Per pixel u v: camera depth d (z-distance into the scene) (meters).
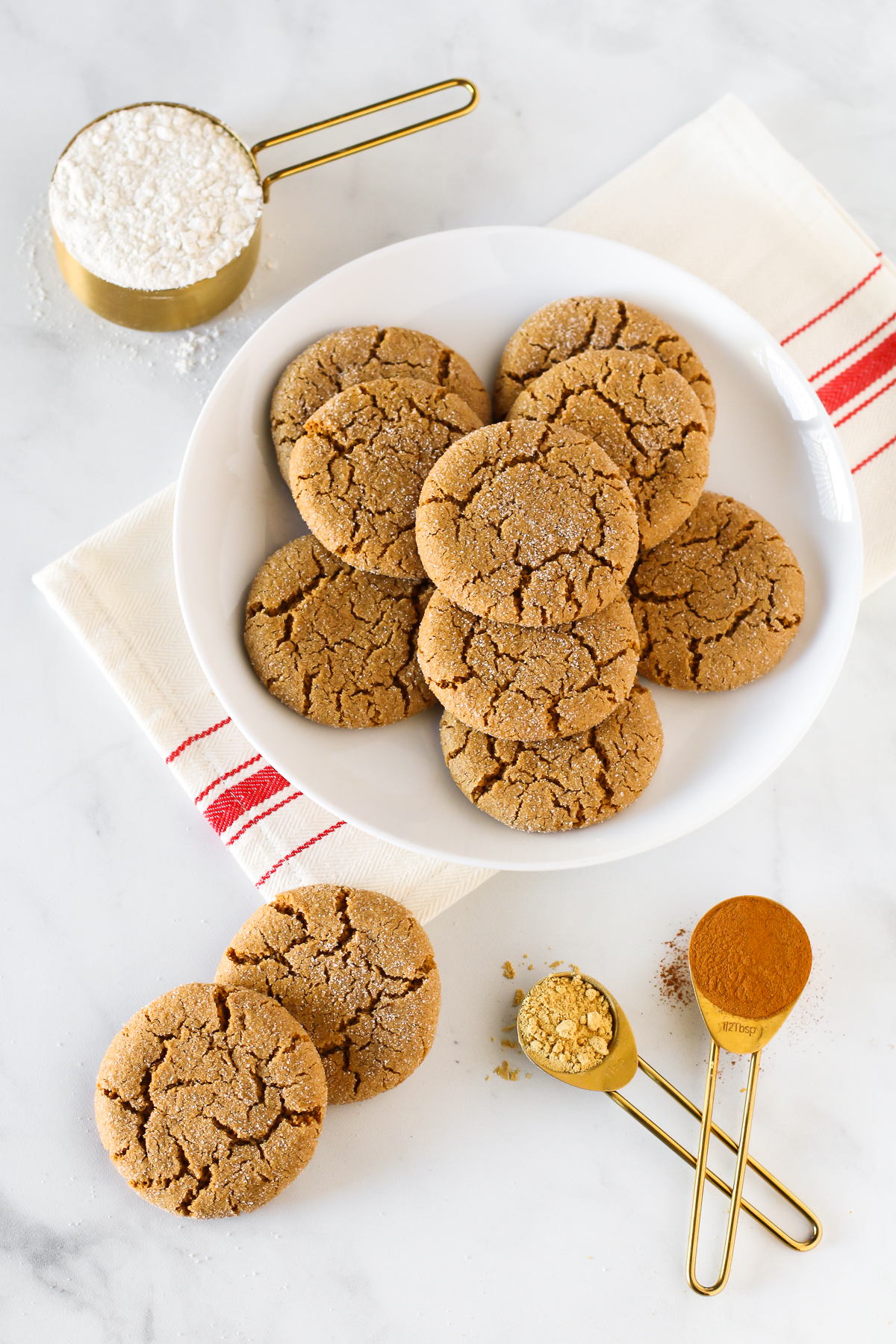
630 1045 0.73
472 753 0.70
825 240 0.76
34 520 0.75
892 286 0.76
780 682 0.72
